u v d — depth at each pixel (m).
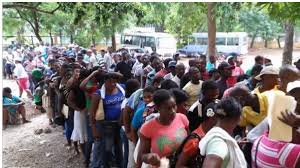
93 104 5.69
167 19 28.66
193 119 4.00
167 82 5.18
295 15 5.25
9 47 29.22
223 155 2.58
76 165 6.90
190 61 8.38
